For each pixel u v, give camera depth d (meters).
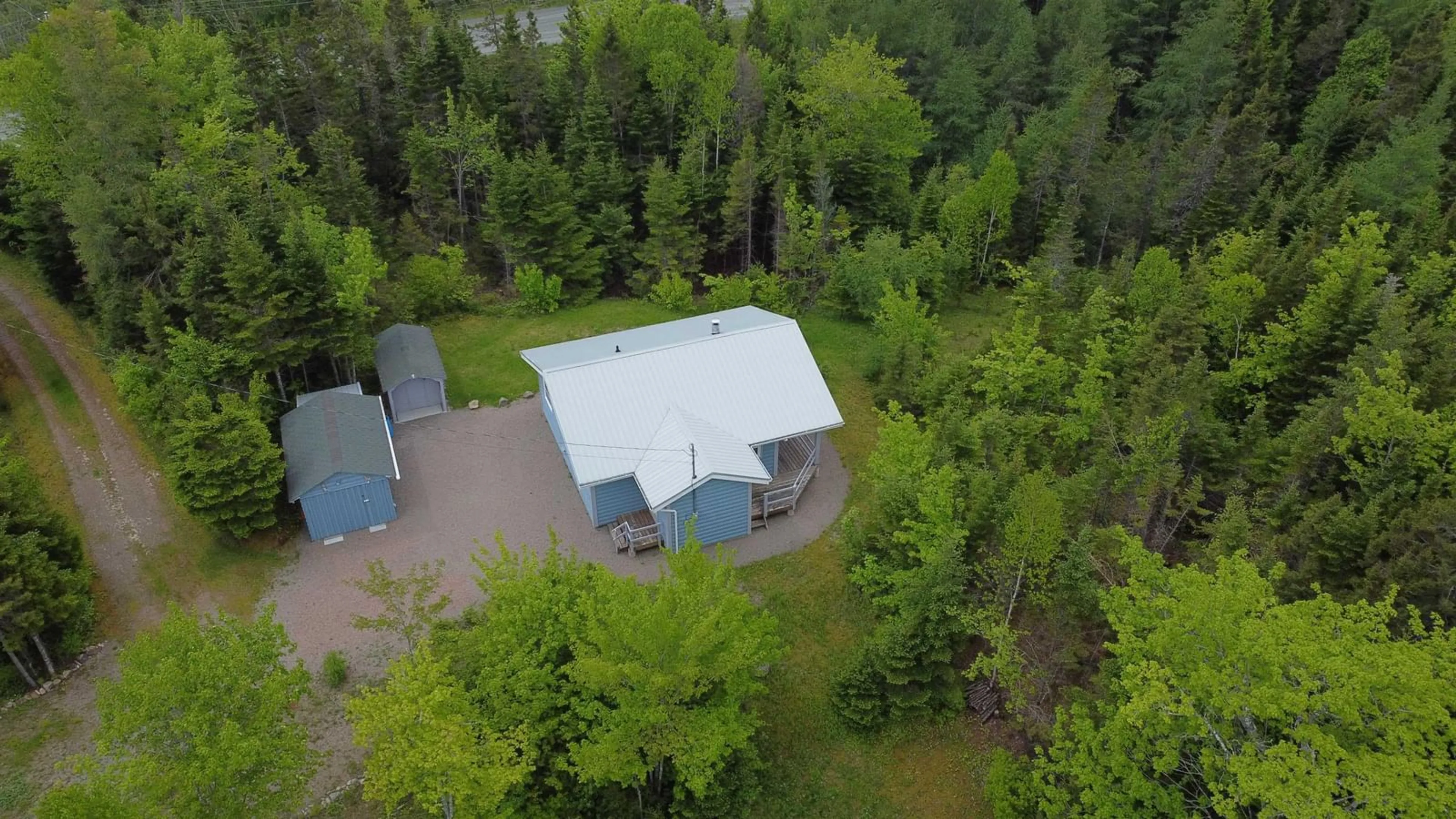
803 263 46.78
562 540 29.17
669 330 35.06
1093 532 22.75
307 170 49.31
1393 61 56.50
